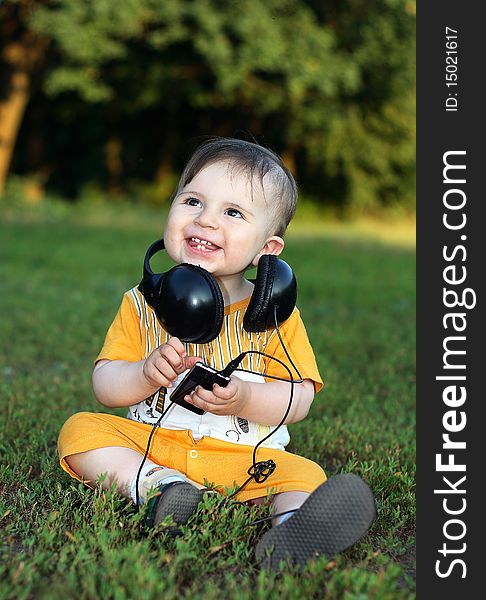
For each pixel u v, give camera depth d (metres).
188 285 2.13
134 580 1.80
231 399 2.20
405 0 18.89
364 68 20.44
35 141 22.77
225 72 17.52
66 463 2.36
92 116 22.88
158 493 2.12
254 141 2.79
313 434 3.22
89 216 19.34
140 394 2.35
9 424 3.20
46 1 17.77
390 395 4.13
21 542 2.13
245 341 2.44
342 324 6.38
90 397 3.81
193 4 16.97
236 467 2.33
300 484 2.19
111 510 2.16
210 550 2.00
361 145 22.16
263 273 2.24
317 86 18.88
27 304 6.64
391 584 1.86
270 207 2.39
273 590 1.81
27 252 11.02
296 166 24.22
